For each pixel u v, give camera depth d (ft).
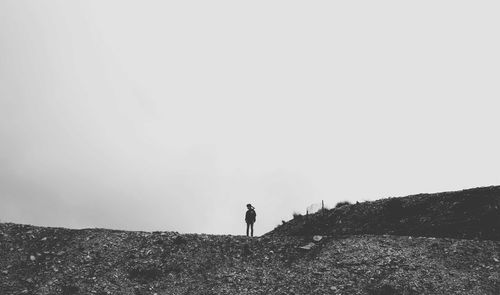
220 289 59.72
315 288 57.82
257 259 68.18
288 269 64.18
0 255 66.59
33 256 66.69
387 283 55.62
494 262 57.62
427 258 60.70
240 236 76.69
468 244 63.10
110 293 58.44
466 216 74.64
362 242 68.80
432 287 53.67
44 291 58.59
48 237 72.84
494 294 51.01
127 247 71.00
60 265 64.85
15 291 58.65
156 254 68.90
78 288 59.36
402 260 61.00
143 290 59.62
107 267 64.64
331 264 63.41
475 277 54.80
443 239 65.82
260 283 60.80
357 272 59.88
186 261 67.21
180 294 58.80
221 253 70.13
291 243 72.13
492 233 68.33
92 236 74.33
